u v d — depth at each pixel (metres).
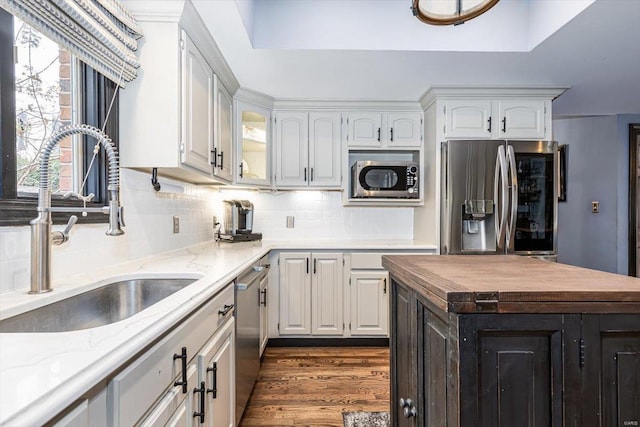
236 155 2.89
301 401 2.14
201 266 1.69
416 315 1.23
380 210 3.48
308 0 2.22
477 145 2.73
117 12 1.46
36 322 1.02
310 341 2.99
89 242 1.48
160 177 2.11
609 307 0.88
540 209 2.77
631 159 3.75
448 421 0.95
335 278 2.94
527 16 2.25
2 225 1.06
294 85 2.81
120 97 1.70
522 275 1.12
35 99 1.31
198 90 1.97
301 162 3.16
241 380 1.82
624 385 0.89
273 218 3.46
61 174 1.48
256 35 2.20
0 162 1.08
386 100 3.12
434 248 2.86
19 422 0.46
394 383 1.56
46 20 1.11
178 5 1.66
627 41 2.11
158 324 0.85
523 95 2.88
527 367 0.89
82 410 0.62
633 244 3.74
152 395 0.86
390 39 2.23
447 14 1.57
